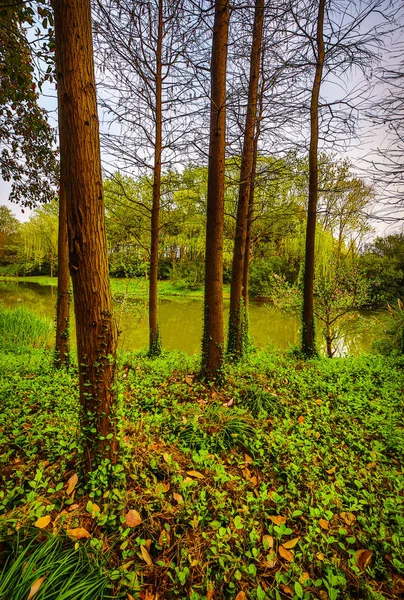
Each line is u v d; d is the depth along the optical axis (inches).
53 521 75.0
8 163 223.3
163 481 93.9
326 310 358.3
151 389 163.5
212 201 180.7
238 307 261.1
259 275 818.8
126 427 117.0
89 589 57.6
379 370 212.1
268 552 73.9
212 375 181.8
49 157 225.1
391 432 124.6
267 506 88.7
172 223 308.2
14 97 167.0
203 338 187.5
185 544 73.9
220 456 109.9
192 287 1079.6
